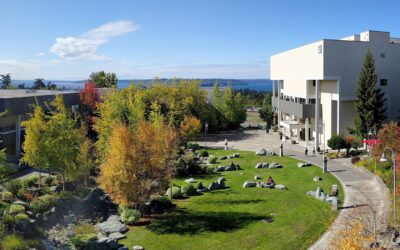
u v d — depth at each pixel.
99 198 31.38
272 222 27.34
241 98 83.62
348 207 28.66
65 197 29.27
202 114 76.12
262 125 88.31
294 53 65.38
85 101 60.50
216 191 36.06
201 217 29.08
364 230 17.64
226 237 25.17
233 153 55.75
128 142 28.19
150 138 29.72
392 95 56.69
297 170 43.69
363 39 56.47
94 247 22.88
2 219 23.17
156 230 26.75
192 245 24.17
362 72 50.34
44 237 24.14
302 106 59.12
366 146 49.59
